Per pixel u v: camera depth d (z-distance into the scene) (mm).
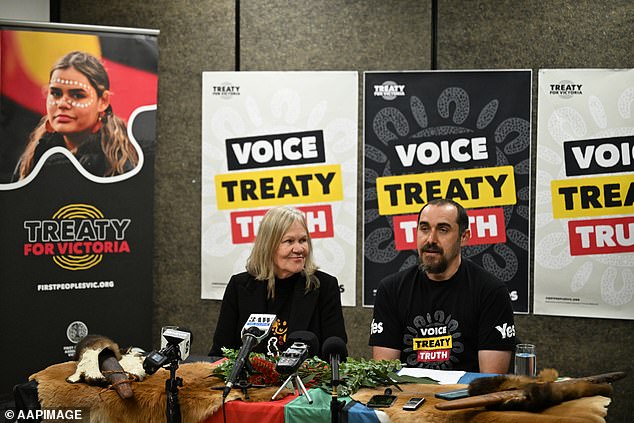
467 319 3457
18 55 4402
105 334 4594
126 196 4637
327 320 3520
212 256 4949
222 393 2686
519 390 2510
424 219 3484
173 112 4984
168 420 2596
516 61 4629
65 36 4484
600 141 4523
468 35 4680
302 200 4840
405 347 3541
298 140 4836
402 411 2479
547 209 4598
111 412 2744
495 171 4645
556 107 4570
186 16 4957
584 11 4539
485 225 4664
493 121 4641
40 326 4453
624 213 4500
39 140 4449
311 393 2695
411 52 4734
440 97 4680
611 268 4523
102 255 4582
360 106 4781
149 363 2549
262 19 4879
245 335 2645
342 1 4793
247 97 4871
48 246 4469
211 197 4934
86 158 4543
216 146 4918
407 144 4727
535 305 4629
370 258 4789
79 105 4512
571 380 2650
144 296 4695
